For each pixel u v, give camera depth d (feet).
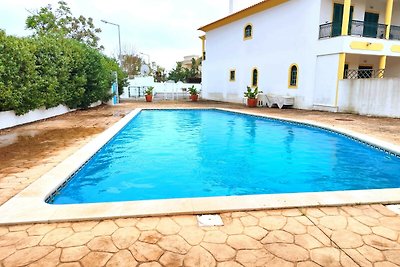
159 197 16.08
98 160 22.24
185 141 31.71
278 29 63.57
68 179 15.42
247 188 17.83
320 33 54.29
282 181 19.21
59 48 41.78
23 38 35.65
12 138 26.50
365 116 45.42
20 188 13.47
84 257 7.98
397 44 53.26
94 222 10.02
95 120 40.32
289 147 28.68
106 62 68.33
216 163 23.18
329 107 52.80
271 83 67.56
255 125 42.16
